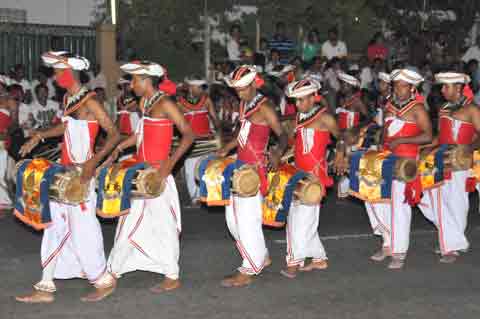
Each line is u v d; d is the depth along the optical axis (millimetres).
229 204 6430
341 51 15945
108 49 14367
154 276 6734
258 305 6043
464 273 7047
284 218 6496
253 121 6344
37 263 7141
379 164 6879
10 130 9477
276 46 15258
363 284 6645
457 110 7219
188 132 6035
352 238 8367
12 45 14125
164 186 6074
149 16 15820
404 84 6879
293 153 7074
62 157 5992
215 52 15844
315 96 6609
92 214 5949
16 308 5875
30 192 5734
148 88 6035
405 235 7082
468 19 17547
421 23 17484
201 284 6555
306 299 6211
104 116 5840
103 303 6012
